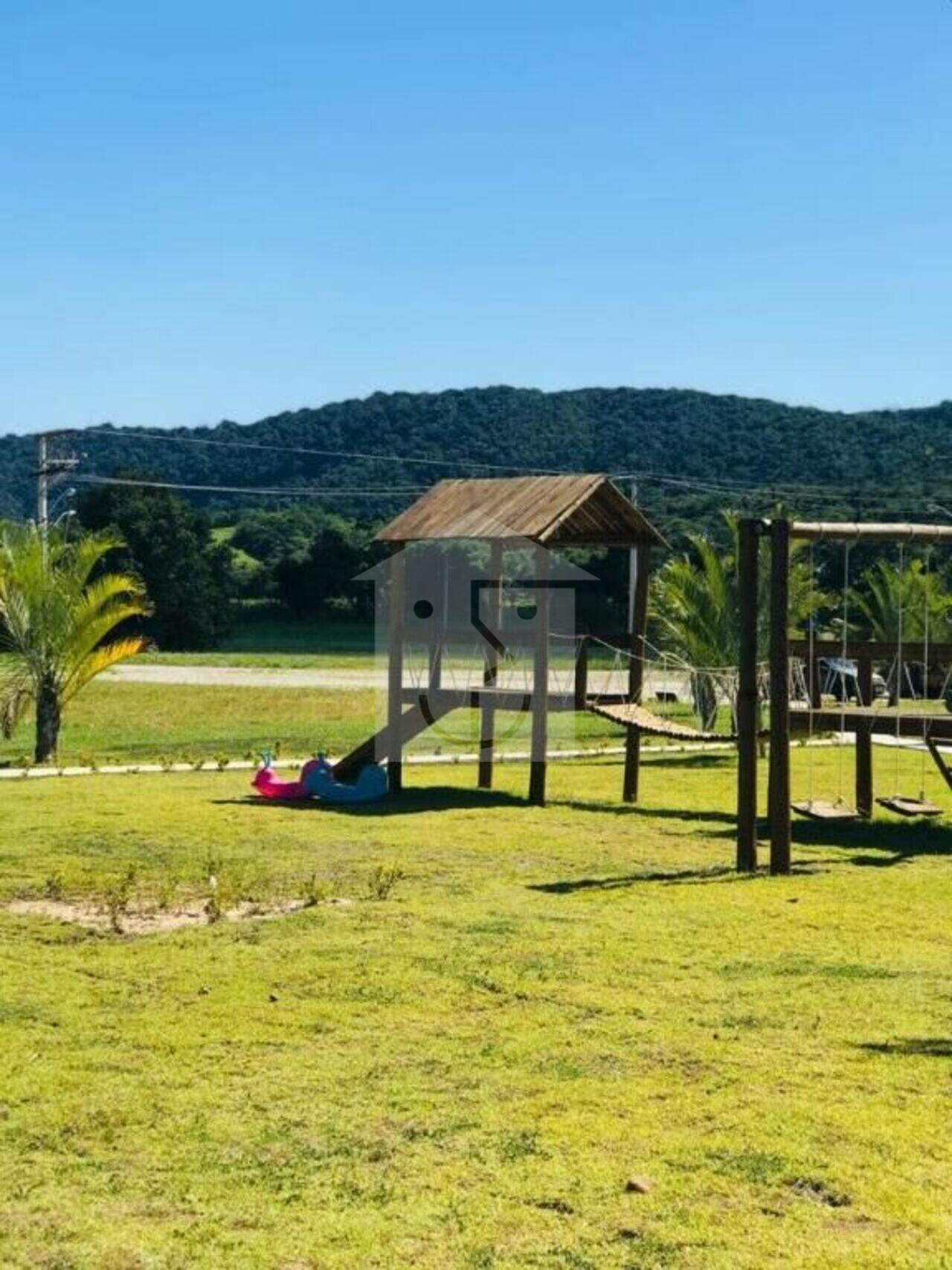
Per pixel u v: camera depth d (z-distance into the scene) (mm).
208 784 21016
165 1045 7988
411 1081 7375
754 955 10109
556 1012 8625
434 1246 5508
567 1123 6754
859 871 13797
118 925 11141
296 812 17828
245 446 81375
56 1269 5324
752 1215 5770
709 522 67625
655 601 29031
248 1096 7168
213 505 126062
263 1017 8539
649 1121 6777
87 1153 6449
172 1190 6031
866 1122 6762
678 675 39344
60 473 50906
